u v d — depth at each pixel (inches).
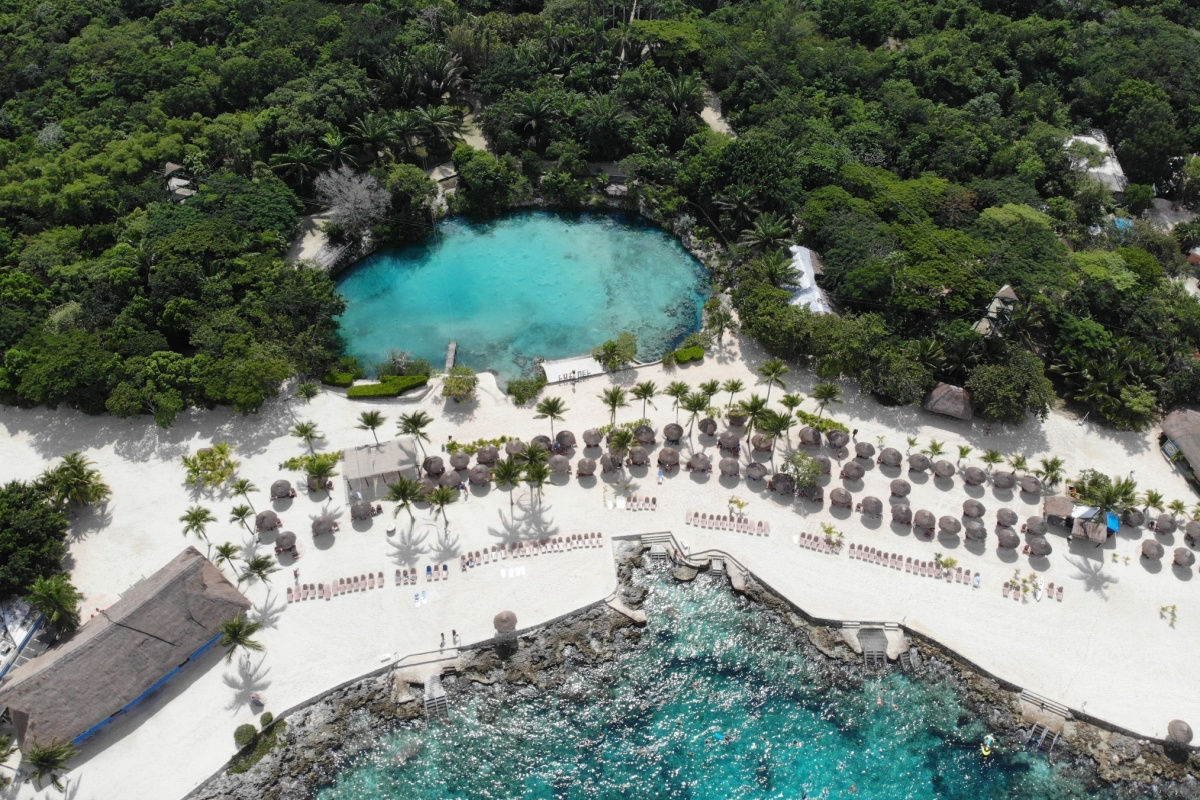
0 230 3516.2
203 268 3356.3
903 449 3107.8
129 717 2380.7
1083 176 4092.0
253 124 3973.9
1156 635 2642.7
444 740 2409.0
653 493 2962.6
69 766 2282.2
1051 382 3312.0
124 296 3299.7
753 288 3430.1
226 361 3063.5
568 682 2536.9
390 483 2898.6
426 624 2600.9
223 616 2495.1
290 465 2965.1
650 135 4217.5
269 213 3659.0
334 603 2640.3
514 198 4148.6
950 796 2351.1
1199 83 4707.2
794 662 2598.4
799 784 2364.7
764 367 3117.6
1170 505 2918.3
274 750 2351.1
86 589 2632.9
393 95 4409.5
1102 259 3543.3
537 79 4431.6
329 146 3951.8
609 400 3024.1
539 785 2342.5
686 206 4094.5
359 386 3233.3
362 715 2433.6
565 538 2824.8
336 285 3811.5
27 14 4714.6
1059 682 2529.5
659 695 2524.6
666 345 3538.4
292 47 4426.7
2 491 2672.2
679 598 2733.8
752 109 4382.4
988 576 2773.1
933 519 2847.0
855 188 3939.5
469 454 3036.4
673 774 2372.0
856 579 2755.9
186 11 4699.8
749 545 2837.1
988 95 4468.5
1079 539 2878.9
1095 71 4771.2
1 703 2229.3
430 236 4052.7
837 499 2903.5
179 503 2876.5
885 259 3452.3
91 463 2960.1
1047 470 2957.7
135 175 3841.0
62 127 4047.7
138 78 4247.0
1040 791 2361.0
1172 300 3469.5
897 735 2460.6
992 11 5305.1
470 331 3599.9
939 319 3390.7
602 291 3796.8
